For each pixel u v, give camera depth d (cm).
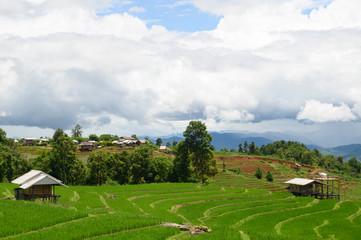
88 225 3039
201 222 4850
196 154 11556
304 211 6094
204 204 6406
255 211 5916
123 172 10900
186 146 11462
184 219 4628
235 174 15738
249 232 3178
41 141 19750
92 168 10169
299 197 7944
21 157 10881
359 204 7250
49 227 3089
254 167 19075
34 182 4881
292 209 6328
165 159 11481
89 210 4219
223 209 5944
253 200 7331
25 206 3853
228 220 5084
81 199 5772
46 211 3622
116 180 10844
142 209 5328
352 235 4344
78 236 2683
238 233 2975
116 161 10825
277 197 7869
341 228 4753
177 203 6316
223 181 13425
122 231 2952
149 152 11512
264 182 13438
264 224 4894
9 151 10162
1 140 12406
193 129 11412
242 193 8169
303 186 8794
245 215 5472
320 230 4650
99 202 5406
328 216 5741
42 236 2647
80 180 10162
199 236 2805
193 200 6750
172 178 11556
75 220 3388
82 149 18412
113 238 2623
